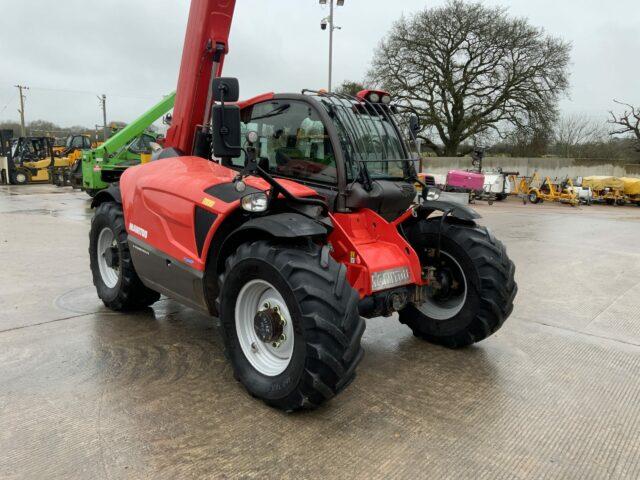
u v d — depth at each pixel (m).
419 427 2.69
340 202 3.26
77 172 17.48
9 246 7.39
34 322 4.12
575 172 25.89
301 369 2.59
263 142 3.66
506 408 2.94
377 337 4.12
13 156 22.28
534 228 11.59
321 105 3.32
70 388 2.99
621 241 9.91
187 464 2.28
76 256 6.73
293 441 2.50
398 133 3.79
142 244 3.78
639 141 29.12
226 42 4.00
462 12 25.78
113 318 4.28
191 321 4.25
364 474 2.26
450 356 3.73
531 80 26.09
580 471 2.36
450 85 26.50
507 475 2.30
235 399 2.92
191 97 4.13
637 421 2.85
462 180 18.73
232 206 2.97
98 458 2.31
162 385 3.06
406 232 3.98
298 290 2.58
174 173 3.68
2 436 2.47
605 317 4.82
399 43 26.61
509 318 4.71
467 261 3.65
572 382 3.34
